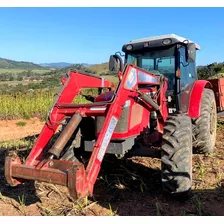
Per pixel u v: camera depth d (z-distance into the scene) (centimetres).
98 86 428
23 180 316
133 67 368
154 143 434
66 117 361
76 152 404
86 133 399
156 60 531
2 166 518
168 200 362
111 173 450
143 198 370
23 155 553
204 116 514
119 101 339
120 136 364
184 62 526
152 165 486
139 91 375
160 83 433
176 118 375
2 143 720
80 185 270
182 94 491
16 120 1221
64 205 356
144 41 528
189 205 349
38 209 349
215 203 352
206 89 570
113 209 343
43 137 340
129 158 515
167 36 513
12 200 375
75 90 383
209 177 428
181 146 351
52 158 299
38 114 1288
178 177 345
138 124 393
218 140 664
